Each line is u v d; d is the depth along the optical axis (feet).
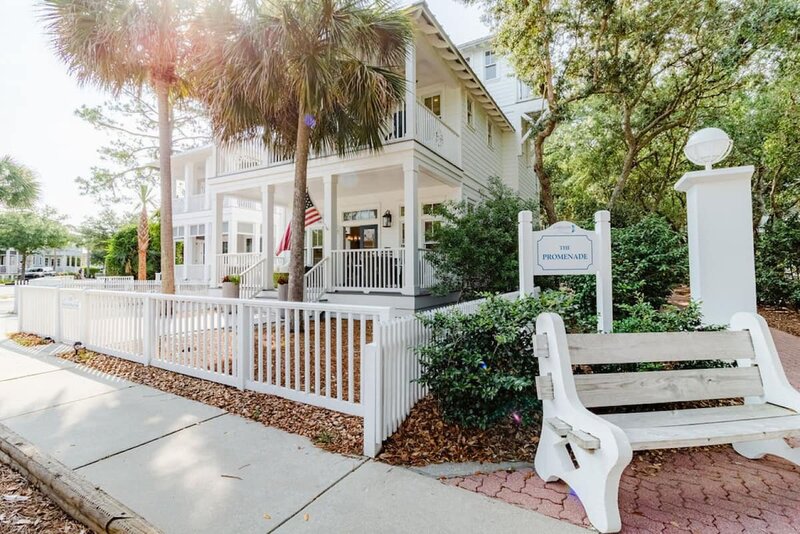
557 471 7.34
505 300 10.90
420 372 11.02
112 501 6.80
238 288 32.65
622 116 41.37
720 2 30.01
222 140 23.38
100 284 38.78
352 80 20.30
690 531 6.21
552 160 60.13
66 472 7.66
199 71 21.16
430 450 8.98
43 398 12.43
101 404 11.93
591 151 50.96
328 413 10.95
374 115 21.63
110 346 17.46
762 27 27.63
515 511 6.77
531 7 29.84
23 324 23.11
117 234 68.08
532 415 9.64
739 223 11.79
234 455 8.81
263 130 25.41
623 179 40.29
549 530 6.25
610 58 32.48
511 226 25.85
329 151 29.76
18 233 89.81
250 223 57.98
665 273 17.39
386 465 8.41
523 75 35.24
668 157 51.21
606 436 6.21
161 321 15.51
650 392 8.07
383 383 9.23
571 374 7.48
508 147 48.62
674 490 7.46
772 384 8.32
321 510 6.82
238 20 19.21
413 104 26.68
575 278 17.94
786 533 6.14
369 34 19.86
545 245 13.64
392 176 31.89
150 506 6.91
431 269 29.73
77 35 21.89
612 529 6.11
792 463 8.45
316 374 11.41
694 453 8.95
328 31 18.71
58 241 99.19
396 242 39.37
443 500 7.11
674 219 55.16
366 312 9.92
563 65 34.01
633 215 43.42
